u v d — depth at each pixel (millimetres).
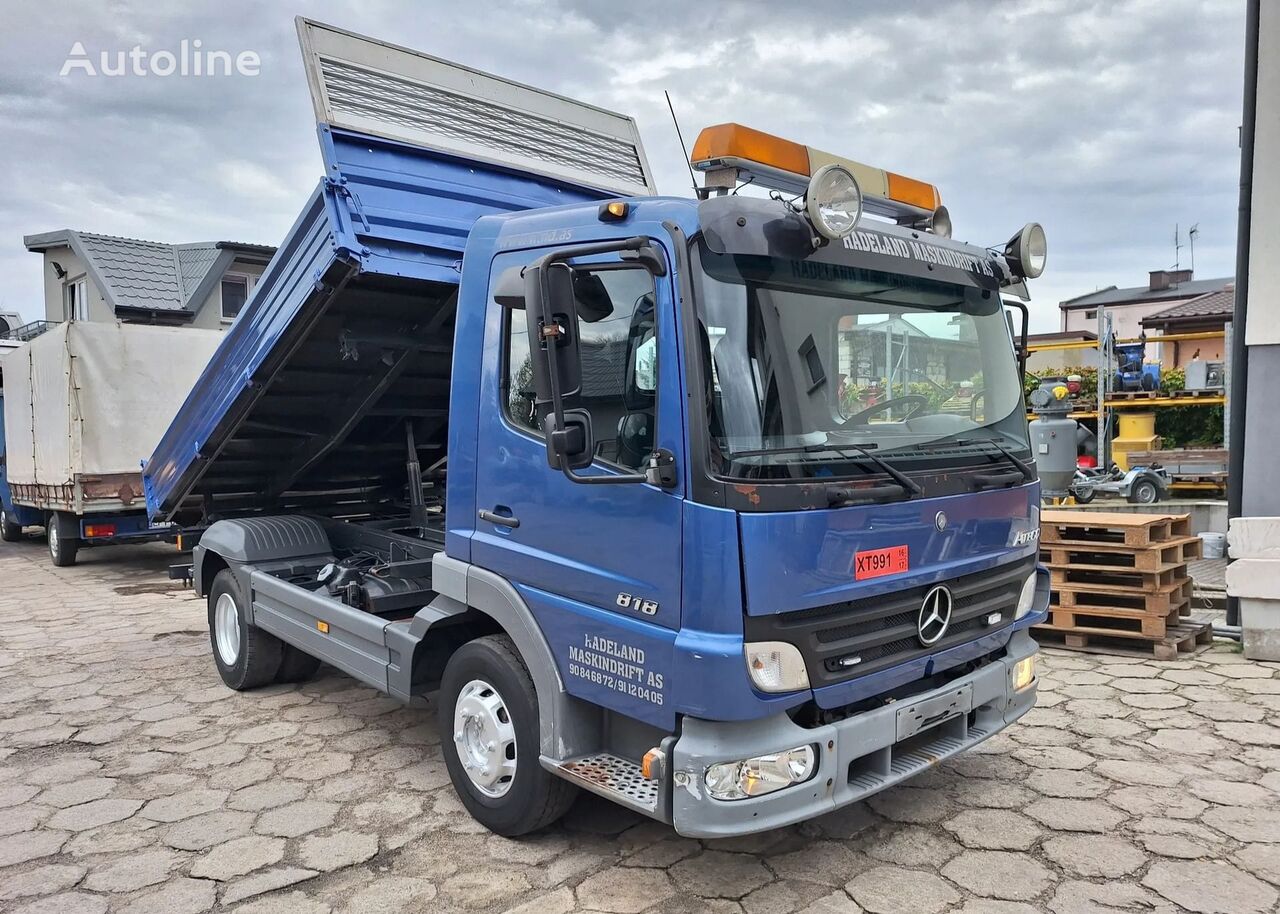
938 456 3570
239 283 20188
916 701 3406
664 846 3750
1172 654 6137
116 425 11211
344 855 3721
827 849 3676
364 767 4680
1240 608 6250
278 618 5418
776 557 2938
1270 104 6250
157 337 11531
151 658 6969
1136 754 4551
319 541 6043
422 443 6512
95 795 4359
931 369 3709
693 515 2975
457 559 4051
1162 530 6445
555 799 3670
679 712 3025
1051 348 16203
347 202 4355
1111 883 3357
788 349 3186
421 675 4270
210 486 6492
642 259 3098
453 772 4059
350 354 5000
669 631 3072
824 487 3082
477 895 3389
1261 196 6281
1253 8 6297
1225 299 23219
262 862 3676
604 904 3303
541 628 3588
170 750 4957
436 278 4621
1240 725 4906
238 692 6027
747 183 3766
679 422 3021
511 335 3787
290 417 5754
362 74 4707
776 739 3014
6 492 14297
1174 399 14234
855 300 3434
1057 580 6543
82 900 3410
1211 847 3605
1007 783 4246
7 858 3746
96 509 11047
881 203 4098
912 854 3613
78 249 19609
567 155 5742
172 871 3615
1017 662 3984
